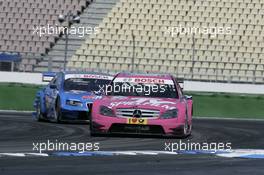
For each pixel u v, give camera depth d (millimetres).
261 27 121625
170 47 118312
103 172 22453
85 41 120438
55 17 126250
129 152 29266
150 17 125438
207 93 93875
